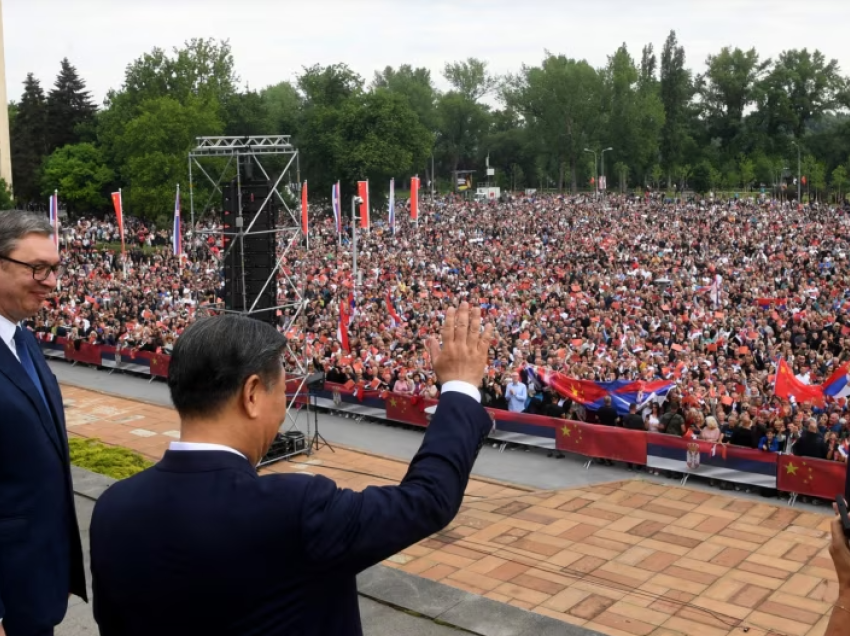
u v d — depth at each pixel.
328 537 1.98
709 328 27.22
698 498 17.22
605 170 123.31
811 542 14.72
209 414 2.18
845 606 2.29
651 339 27.27
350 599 2.17
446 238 59.19
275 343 2.28
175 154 65.50
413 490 2.09
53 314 34.41
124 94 78.38
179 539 2.02
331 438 22.44
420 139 84.44
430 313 32.03
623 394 20.23
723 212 72.31
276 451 20.59
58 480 3.28
